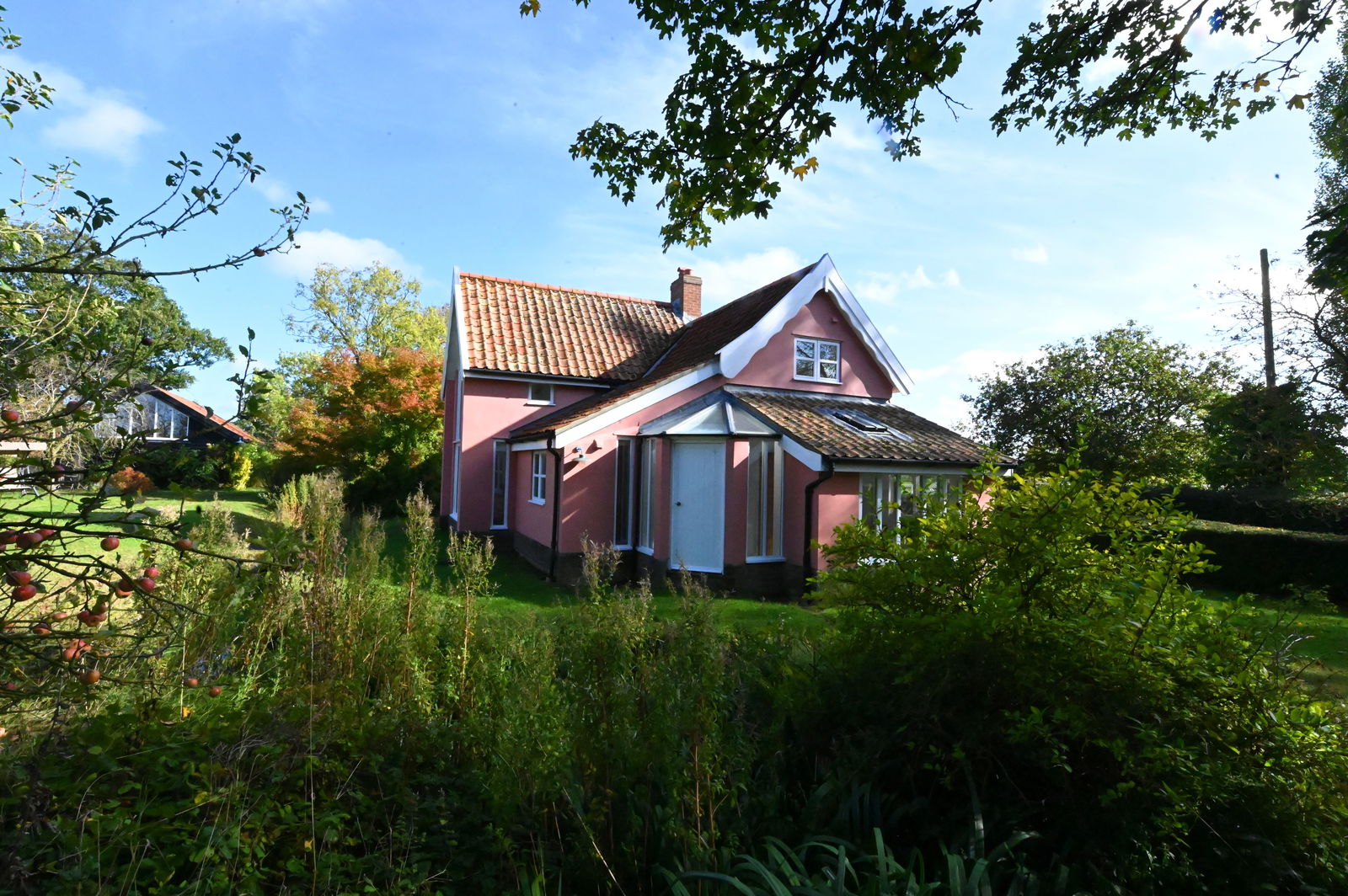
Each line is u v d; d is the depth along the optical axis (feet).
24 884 7.41
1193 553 11.67
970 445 47.34
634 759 9.87
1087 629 11.00
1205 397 72.13
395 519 68.85
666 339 65.87
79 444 8.09
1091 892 9.83
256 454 93.35
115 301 9.78
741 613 33.30
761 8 16.17
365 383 76.33
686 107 17.83
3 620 7.15
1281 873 8.95
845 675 13.26
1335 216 21.18
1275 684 10.28
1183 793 9.38
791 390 51.42
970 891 8.95
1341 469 53.31
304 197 8.75
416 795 10.87
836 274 52.16
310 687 12.42
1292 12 17.88
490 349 56.54
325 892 8.74
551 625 16.58
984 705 11.39
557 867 9.75
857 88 16.37
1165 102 20.08
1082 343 78.38
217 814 8.71
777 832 10.66
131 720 9.96
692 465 42.75
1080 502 12.16
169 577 14.67
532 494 53.36
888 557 14.42
